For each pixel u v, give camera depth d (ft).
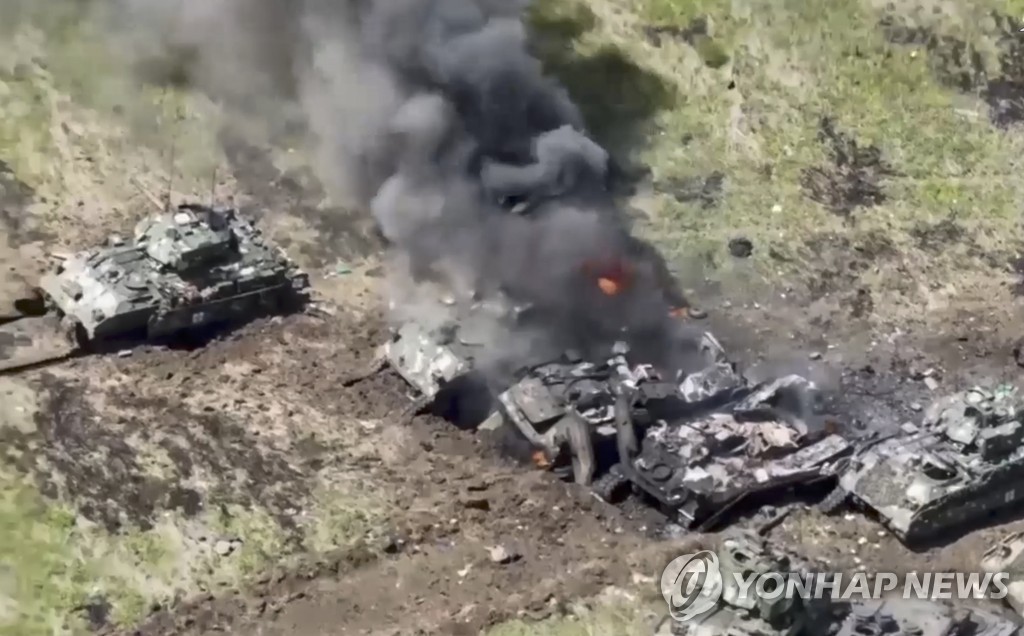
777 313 406.41
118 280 360.89
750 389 351.46
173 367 357.20
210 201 419.33
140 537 309.63
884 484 330.95
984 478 330.75
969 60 517.55
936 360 393.91
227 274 368.89
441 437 346.74
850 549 325.83
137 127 440.04
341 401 353.92
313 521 319.06
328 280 397.80
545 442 334.24
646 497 332.60
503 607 300.81
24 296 373.20
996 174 471.21
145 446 330.95
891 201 453.58
